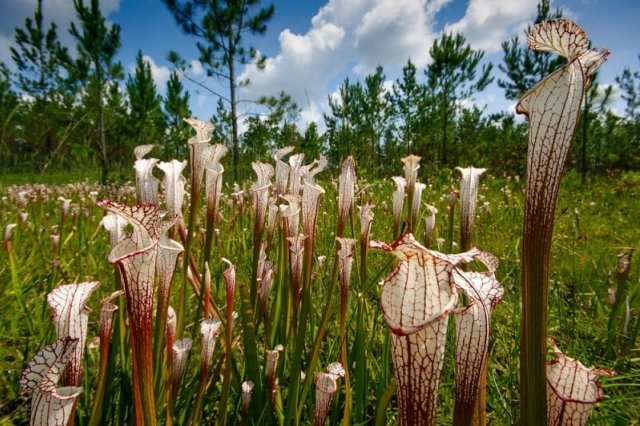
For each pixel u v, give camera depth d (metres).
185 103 7.11
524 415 0.34
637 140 10.17
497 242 1.79
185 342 0.50
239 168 4.70
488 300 0.37
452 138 9.06
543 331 0.33
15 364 0.79
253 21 6.02
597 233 2.12
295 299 0.62
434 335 0.32
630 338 0.89
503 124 9.79
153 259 0.36
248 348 0.58
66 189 3.56
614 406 0.71
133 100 6.98
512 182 4.09
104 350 0.46
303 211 0.60
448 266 0.32
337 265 0.57
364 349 0.65
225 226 1.62
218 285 1.01
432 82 8.43
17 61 6.12
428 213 2.23
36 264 1.26
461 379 0.36
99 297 1.08
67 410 0.32
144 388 0.37
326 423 0.66
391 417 0.72
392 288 0.33
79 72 5.82
